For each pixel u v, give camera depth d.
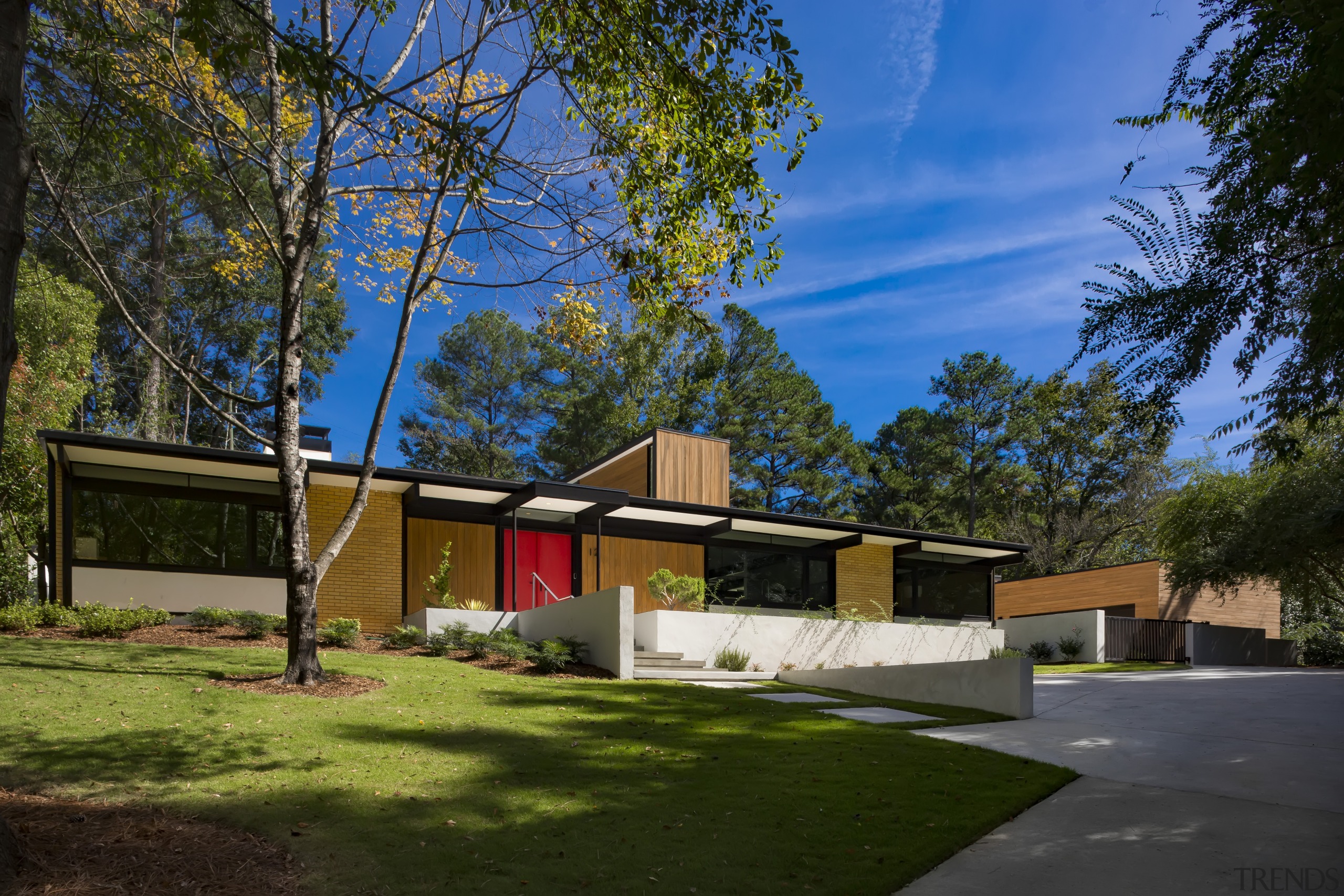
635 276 9.30
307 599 9.74
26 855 4.50
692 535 20.02
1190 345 6.14
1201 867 4.73
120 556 13.92
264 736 7.39
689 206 8.96
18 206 4.52
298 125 12.07
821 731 8.88
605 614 12.74
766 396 40.97
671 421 38.47
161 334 27.14
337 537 10.28
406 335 10.98
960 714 10.30
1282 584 19.84
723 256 9.95
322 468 14.78
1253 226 5.89
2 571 15.10
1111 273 6.61
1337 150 4.32
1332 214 5.48
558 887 4.66
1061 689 12.80
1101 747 8.02
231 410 33.84
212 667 9.98
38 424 17.17
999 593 30.59
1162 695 11.73
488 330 42.78
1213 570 19.17
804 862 5.04
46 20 9.71
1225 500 19.55
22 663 9.29
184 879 4.53
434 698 9.47
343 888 4.58
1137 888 4.48
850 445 42.34
